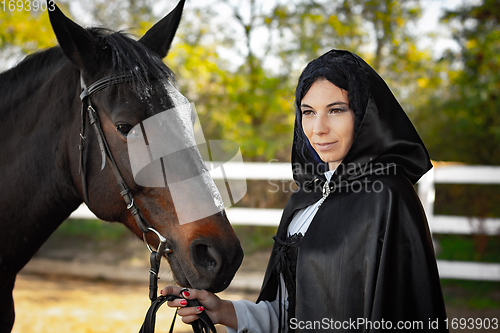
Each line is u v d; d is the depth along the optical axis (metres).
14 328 3.33
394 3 6.76
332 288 1.15
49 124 1.57
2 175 1.58
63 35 1.44
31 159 1.57
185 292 1.24
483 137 6.71
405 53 6.97
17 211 1.57
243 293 4.34
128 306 4.00
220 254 1.31
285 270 1.33
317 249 1.19
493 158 6.81
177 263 1.39
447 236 6.26
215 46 7.08
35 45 5.93
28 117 1.60
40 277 4.94
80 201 1.67
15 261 1.62
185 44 6.16
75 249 5.58
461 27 6.88
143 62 1.43
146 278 4.83
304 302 1.18
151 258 1.40
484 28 6.59
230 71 6.84
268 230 6.27
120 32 1.69
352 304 1.12
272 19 6.86
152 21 7.11
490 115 6.51
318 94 1.21
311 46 6.71
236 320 1.33
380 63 7.21
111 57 1.47
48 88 1.60
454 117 6.85
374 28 7.14
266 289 1.43
